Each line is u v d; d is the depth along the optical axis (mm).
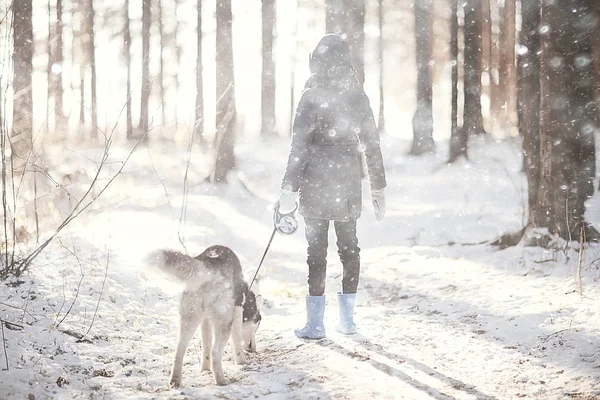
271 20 21375
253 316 4473
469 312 5113
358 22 12070
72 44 25281
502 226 8492
